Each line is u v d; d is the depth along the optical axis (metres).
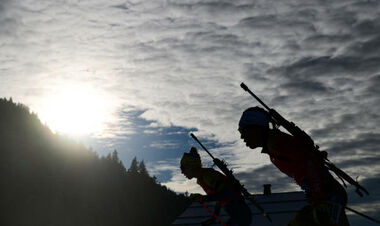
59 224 135.75
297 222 2.38
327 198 2.29
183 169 4.55
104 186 181.00
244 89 2.76
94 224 144.62
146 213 171.25
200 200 4.48
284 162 2.49
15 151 176.38
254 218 7.30
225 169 4.45
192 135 4.62
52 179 166.00
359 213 2.33
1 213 127.25
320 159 2.40
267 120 2.64
